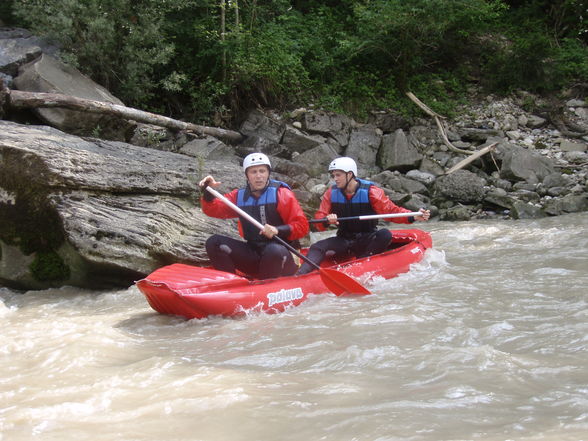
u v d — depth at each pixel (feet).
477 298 14.07
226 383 9.01
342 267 16.24
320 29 43.57
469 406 7.80
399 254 17.90
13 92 26.20
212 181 15.78
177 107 38.24
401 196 32.45
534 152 38.19
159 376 9.51
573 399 7.93
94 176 18.31
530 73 44.11
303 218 15.98
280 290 14.58
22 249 18.12
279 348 10.89
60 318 14.46
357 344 10.80
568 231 24.13
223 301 13.71
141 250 18.04
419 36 43.14
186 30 37.29
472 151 37.96
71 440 7.23
